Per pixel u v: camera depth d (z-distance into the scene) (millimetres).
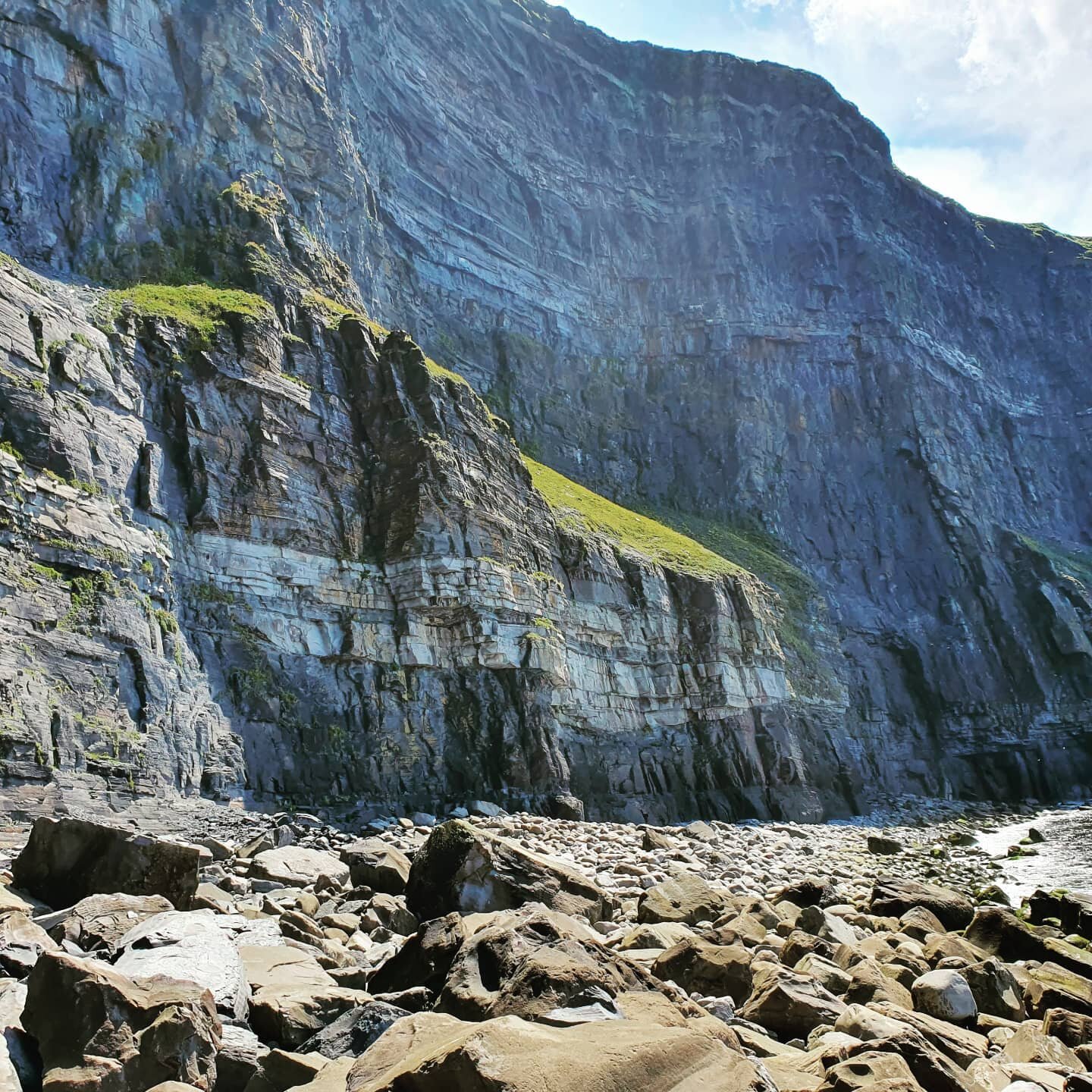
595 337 72750
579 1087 5832
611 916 14547
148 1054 6629
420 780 29719
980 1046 9523
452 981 8328
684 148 81812
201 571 27281
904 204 89250
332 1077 6688
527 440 63406
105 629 21891
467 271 64938
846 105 87875
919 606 71625
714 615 44812
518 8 77562
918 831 45625
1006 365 91438
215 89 38500
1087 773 66750
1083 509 88812
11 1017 7152
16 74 32156
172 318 29828
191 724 23906
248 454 29672
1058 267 98625
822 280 79875
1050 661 70750
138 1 36594
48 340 23906
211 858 18062
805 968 11477
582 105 78562
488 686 32344
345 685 29531
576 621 38625
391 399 34500
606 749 38219
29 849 12000
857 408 77250
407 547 31766
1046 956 14883
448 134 66312
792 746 46781
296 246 38438
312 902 14383
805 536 71625
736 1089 6121
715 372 74688
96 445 24125
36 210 31062
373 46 60781
